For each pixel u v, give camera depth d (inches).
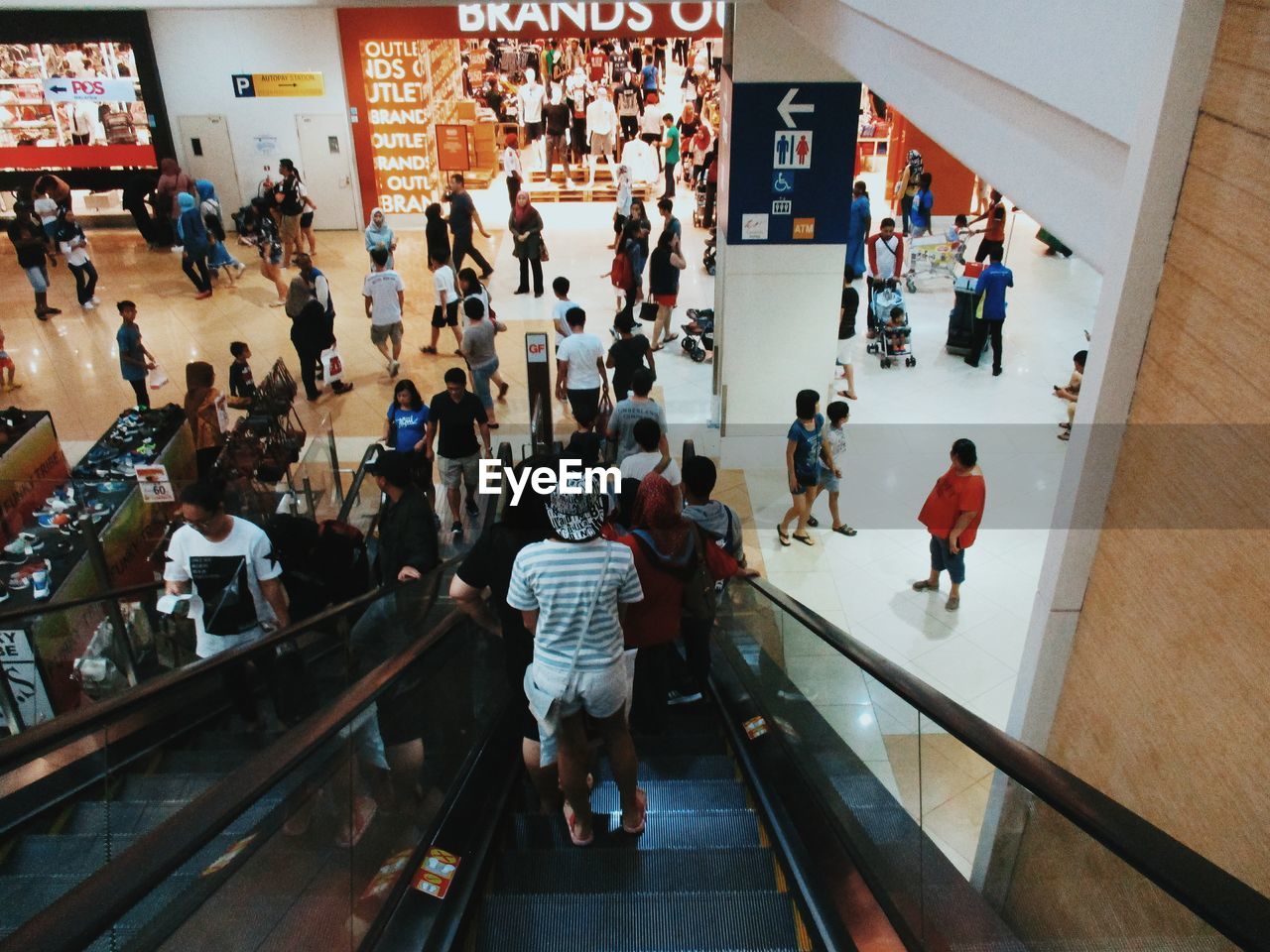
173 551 167.2
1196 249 77.7
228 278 559.8
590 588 122.7
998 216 443.5
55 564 229.8
